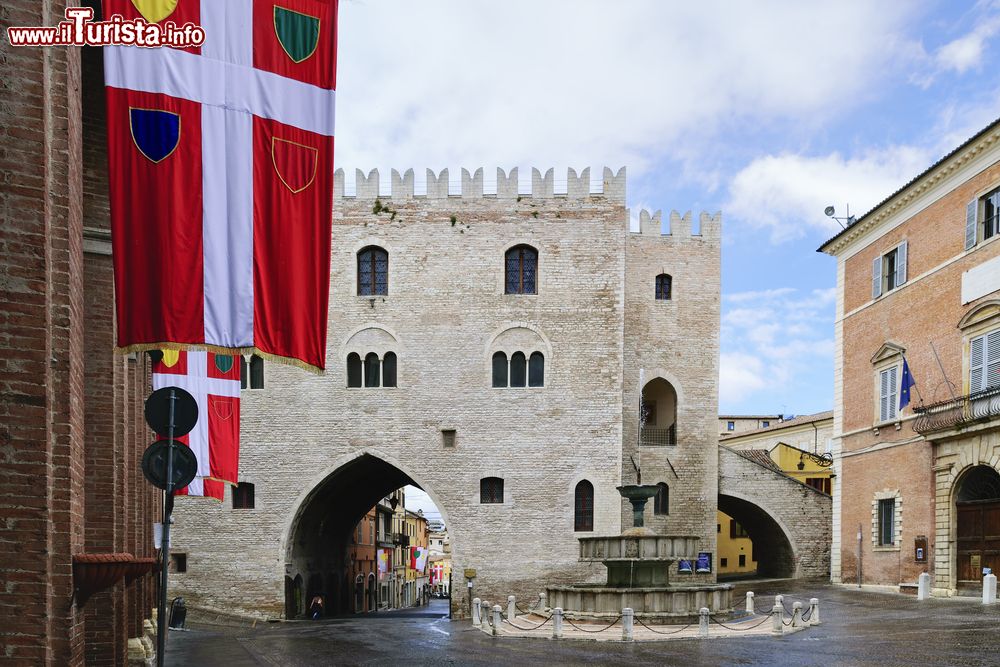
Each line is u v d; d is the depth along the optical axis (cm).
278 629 3888
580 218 4625
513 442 4491
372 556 8169
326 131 1570
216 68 1477
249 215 1478
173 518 4478
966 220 3591
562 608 3356
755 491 5178
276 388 4547
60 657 1070
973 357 3512
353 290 4600
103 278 1738
